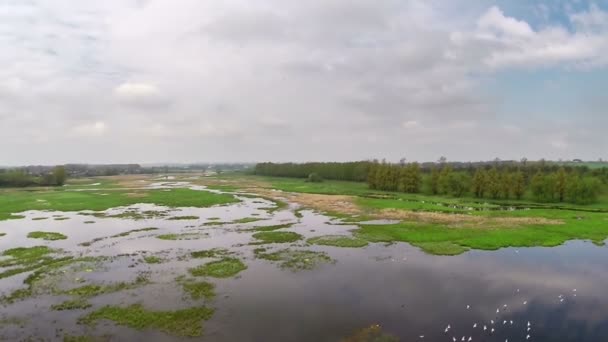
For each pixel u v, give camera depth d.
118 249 39.47
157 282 29.41
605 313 24.25
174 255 37.22
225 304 25.23
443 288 28.41
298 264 34.28
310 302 25.58
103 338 20.66
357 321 22.75
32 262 34.50
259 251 38.88
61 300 25.89
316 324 22.38
